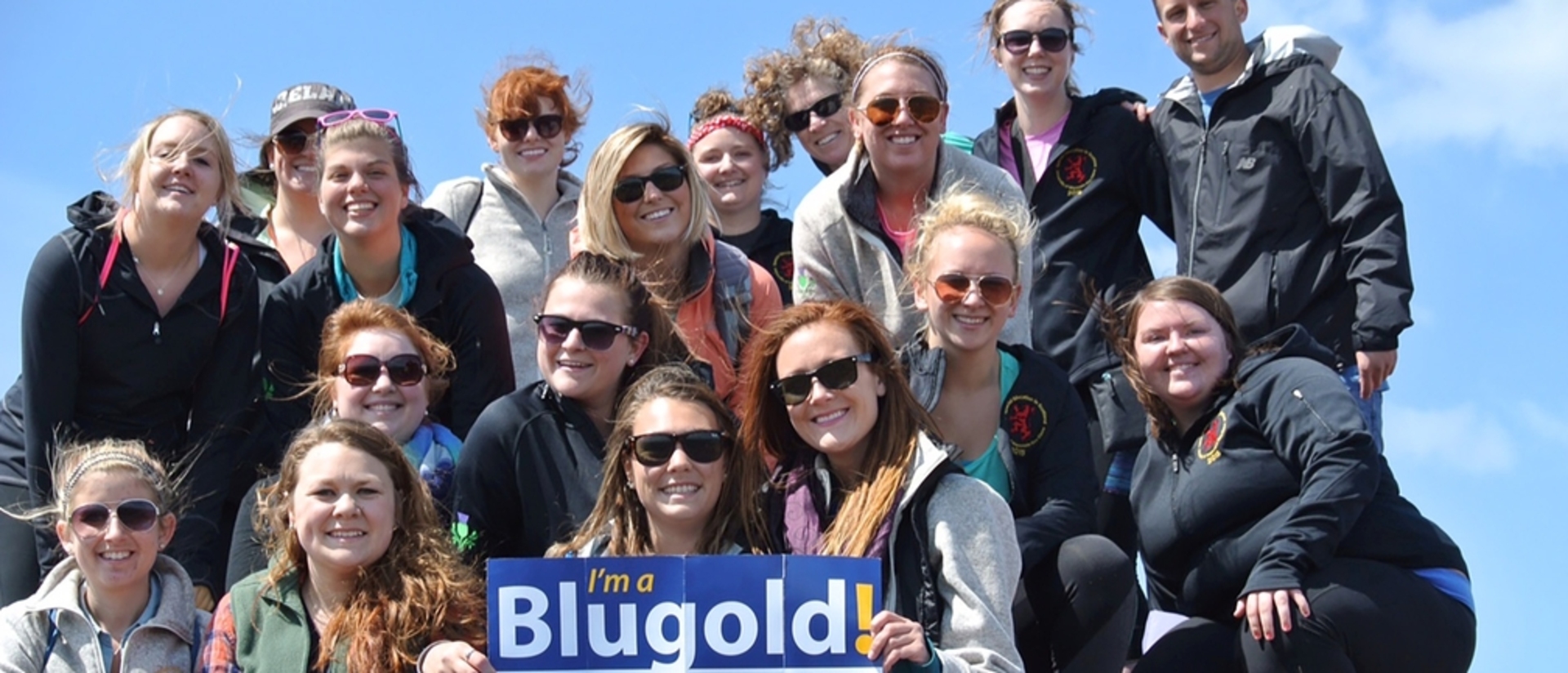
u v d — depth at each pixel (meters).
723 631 5.12
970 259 6.38
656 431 5.64
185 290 6.92
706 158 8.64
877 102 7.39
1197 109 8.34
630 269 6.35
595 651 5.15
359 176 7.04
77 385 6.88
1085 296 8.12
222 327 7.01
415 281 7.14
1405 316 7.65
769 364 5.82
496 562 5.18
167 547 6.71
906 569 5.50
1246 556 6.33
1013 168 8.72
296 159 7.89
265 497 6.12
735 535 5.76
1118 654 6.13
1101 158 8.48
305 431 5.85
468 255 7.27
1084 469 6.42
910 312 7.41
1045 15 8.53
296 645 5.63
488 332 7.19
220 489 6.97
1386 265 7.71
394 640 5.55
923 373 6.48
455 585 5.72
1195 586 6.49
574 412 6.15
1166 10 8.36
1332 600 6.04
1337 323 7.97
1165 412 6.69
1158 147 8.48
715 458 5.66
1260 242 8.07
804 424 5.71
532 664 5.16
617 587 5.16
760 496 5.82
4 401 7.21
